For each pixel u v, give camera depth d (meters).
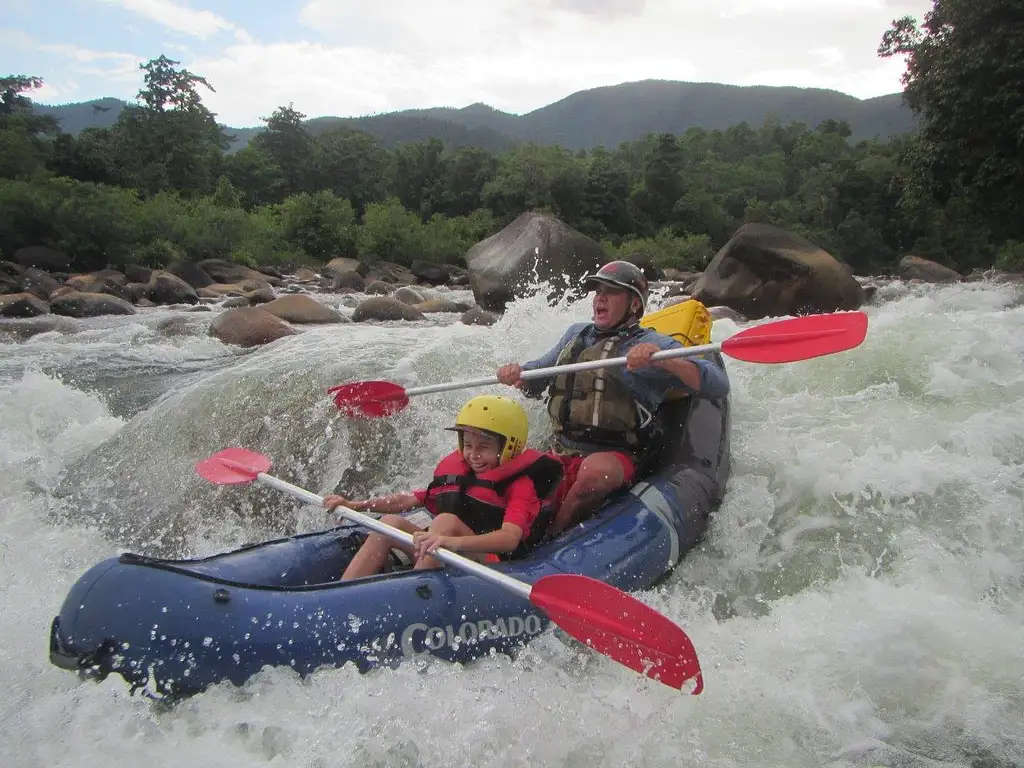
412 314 10.99
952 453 4.25
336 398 4.30
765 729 2.58
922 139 19.38
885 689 2.76
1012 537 3.70
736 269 10.34
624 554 3.24
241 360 6.40
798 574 3.68
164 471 4.90
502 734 2.49
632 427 3.75
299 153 62.22
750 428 4.61
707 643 3.07
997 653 2.95
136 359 7.61
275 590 2.71
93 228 19.09
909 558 3.64
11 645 2.98
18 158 26.42
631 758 2.44
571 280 10.59
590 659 2.96
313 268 27.75
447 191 56.53
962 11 17.66
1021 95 17.16
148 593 2.57
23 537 4.30
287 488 3.43
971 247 36.44
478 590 2.89
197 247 23.02
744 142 105.81
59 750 2.37
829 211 43.25
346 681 2.62
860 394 4.94
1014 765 2.43
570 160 51.16
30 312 11.48
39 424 5.70
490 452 3.21
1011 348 5.35
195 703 2.54
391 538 3.09
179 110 44.44
